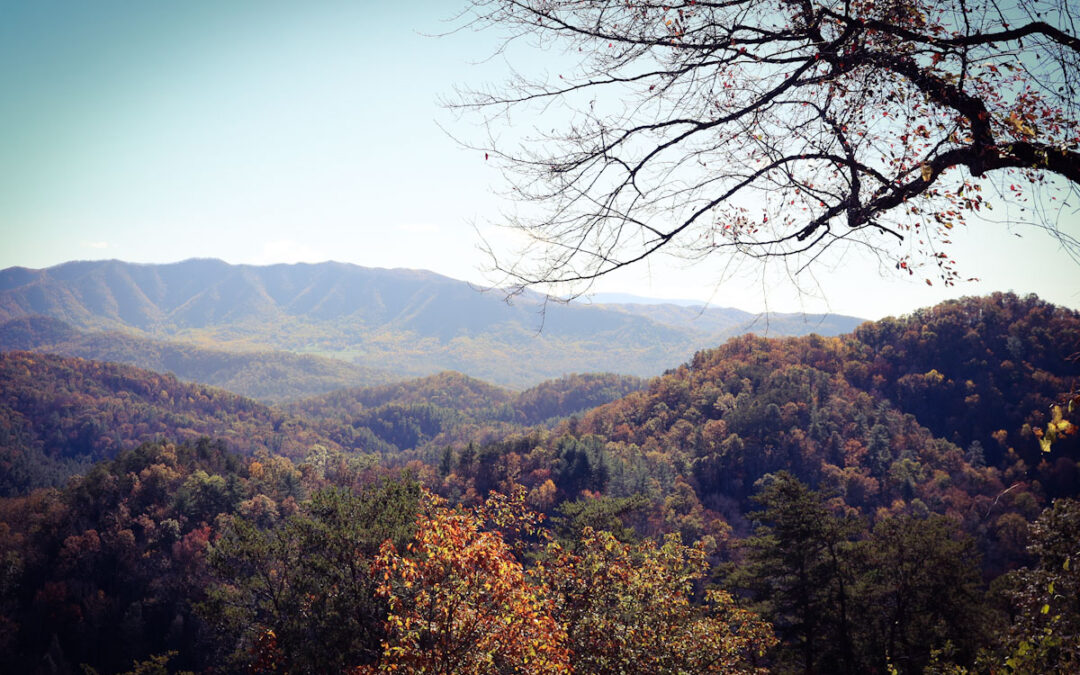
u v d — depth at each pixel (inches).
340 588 584.1
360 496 701.3
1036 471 2952.8
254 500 2834.6
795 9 114.3
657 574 543.2
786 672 896.9
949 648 469.7
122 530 2623.0
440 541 351.3
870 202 119.6
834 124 120.9
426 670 335.0
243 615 635.5
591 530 580.7
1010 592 362.0
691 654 498.3
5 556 2519.7
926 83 111.6
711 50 112.0
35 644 2327.8
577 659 450.9
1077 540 313.9
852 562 950.4
